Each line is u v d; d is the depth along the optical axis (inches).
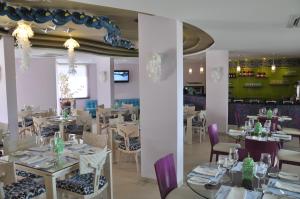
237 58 413.7
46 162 108.9
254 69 437.1
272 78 427.2
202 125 256.1
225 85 288.4
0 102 217.5
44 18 140.7
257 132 160.6
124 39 259.1
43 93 343.9
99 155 108.2
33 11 139.5
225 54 288.2
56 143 116.3
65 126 233.9
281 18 139.8
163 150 150.3
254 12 127.0
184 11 124.0
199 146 239.5
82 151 122.5
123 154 209.8
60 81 412.5
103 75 355.3
